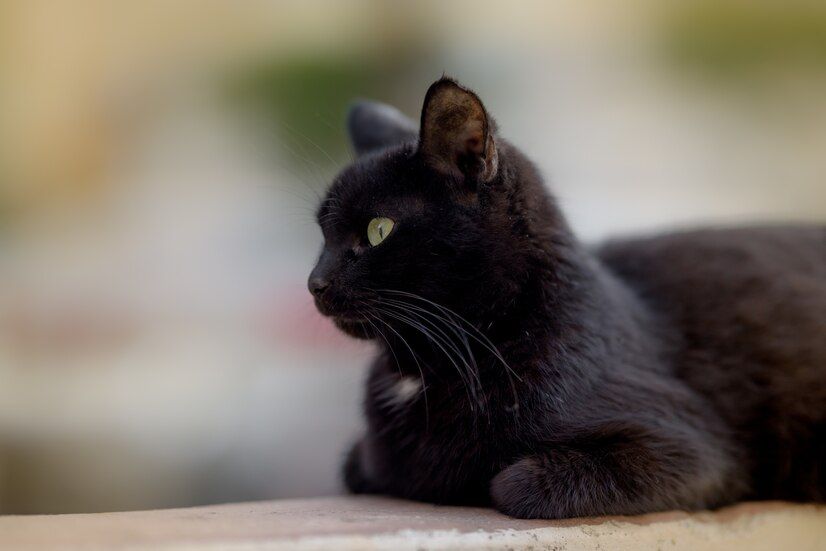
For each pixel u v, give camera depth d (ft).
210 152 6.89
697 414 3.07
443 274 3.01
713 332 3.23
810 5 5.41
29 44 7.43
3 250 7.11
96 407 4.70
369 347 3.25
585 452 2.90
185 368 5.08
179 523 2.64
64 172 7.58
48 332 5.27
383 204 3.04
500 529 2.70
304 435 4.62
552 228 3.05
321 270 3.09
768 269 3.33
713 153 6.22
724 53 5.70
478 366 3.00
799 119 5.93
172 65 7.22
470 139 2.98
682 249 3.39
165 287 5.83
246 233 5.96
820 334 3.23
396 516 2.78
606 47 6.09
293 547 2.54
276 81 5.01
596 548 2.75
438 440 3.03
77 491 4.50
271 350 4.94
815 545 2.97
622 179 6.14
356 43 5.11
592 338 3.01
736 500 3.10
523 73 5.76
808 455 3.16
